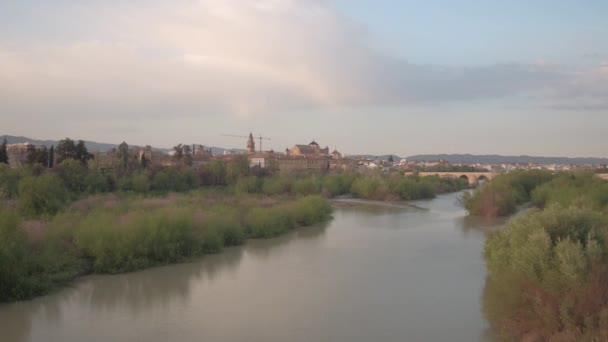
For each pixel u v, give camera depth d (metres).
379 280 31.33
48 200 46.84
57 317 24.16
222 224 44.72
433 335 21.61
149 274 33.06
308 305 26.03
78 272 32.16
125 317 24.19
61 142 112.56
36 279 28.28
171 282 31.05
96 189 78.38
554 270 19.20
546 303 18.84
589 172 100.44
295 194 98.62
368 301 26.70
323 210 65.94
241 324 23.16
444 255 39.78
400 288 29.36
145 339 21.25
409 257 38.97
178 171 100.06
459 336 21.47
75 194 72.00
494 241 29.73
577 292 17.98
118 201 62.00
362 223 62.88
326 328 22.55
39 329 22.47
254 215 51.88
